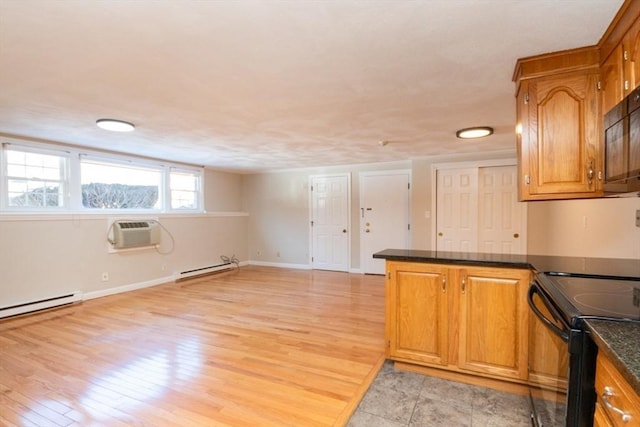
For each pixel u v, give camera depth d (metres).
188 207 6.19
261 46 1.77
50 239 4.07
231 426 1.86
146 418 1.94
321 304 4.27
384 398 2.15
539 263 2.10
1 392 2.21
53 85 2.30
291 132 3.70
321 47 1.78
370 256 6.21
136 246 4.91
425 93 2.50
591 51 1.79
